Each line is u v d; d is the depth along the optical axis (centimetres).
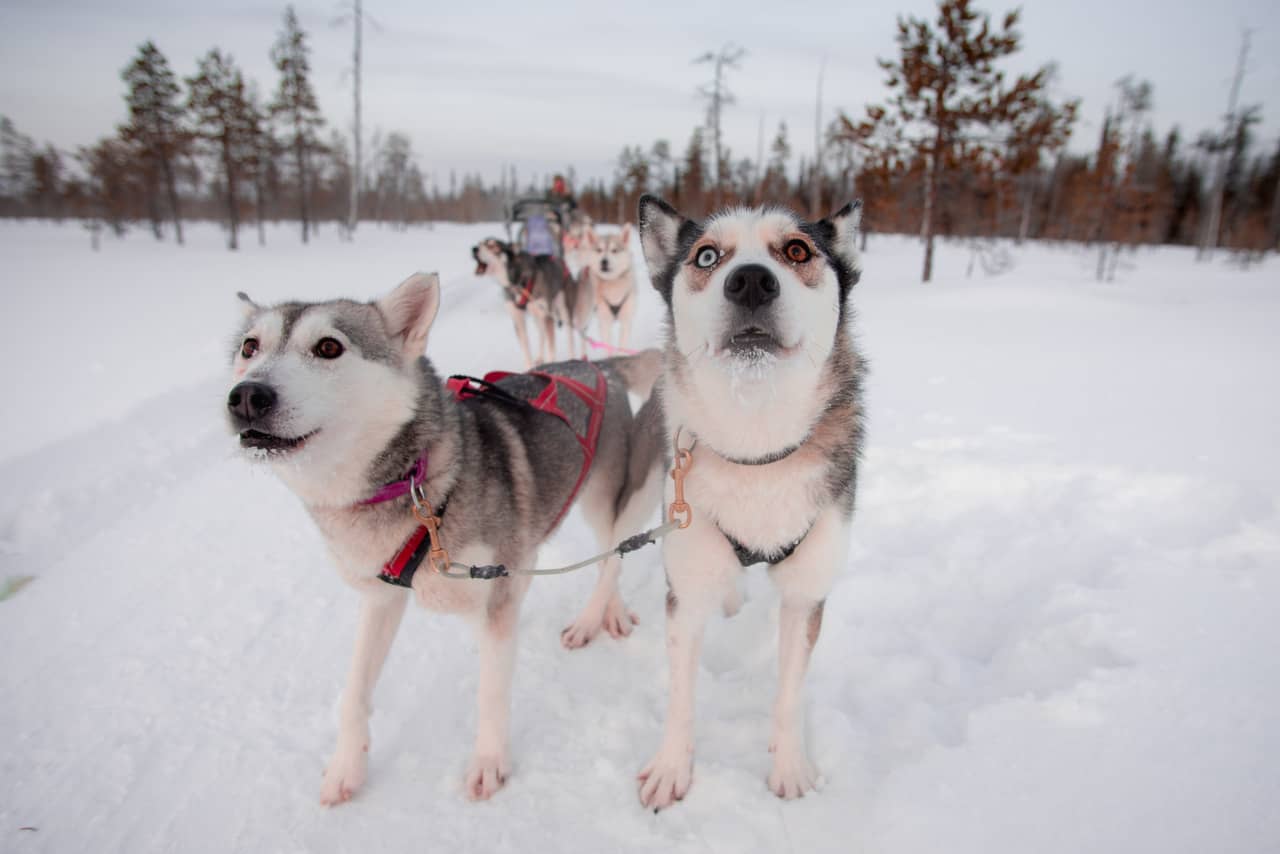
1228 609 275
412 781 231
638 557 385
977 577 336
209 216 4553
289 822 215
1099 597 293
